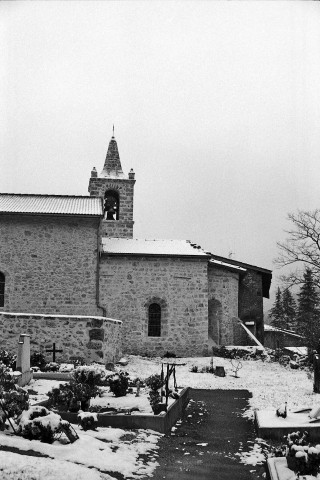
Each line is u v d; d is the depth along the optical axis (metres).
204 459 10.03
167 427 12.05
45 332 21.86
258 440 11.29
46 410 10.00
